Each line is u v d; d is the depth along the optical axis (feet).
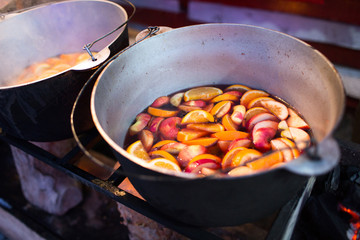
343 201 2.62
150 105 2.71
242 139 2.21
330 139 1.55
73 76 2.25
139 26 6.49
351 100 5.29
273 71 2.55
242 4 6.11
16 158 3.80
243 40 2.54
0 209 3.93
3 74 2.83
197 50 2.66
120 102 2.39
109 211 3.99
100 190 2.39
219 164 2.06
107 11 2.82
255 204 1.83
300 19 5.61
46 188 3.82
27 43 2.95
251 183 1.64
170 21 6.70
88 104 2.50
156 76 2.65
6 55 2.84
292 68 2.39
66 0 2.94
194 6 6.51
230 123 2.34
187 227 2.12
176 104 2.64
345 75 5.27
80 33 3.08
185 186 1.67
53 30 3.03
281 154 1.99
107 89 2.22
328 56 5.53
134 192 2.40
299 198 2.25
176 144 2.23
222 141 2.23
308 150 1.52
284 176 1.71
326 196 2.70
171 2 6.59
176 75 2.75
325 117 2.06
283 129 2.31
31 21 2.90
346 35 5.32
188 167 2.04
